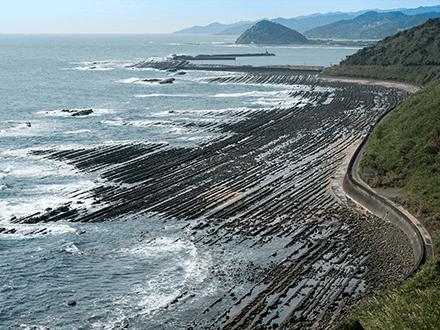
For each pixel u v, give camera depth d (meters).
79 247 43.97
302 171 66.44
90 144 81.81
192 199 55.88
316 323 30.61
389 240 43.03
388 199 50.91
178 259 41.44
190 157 74.06
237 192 58.12
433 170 54.38
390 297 30.17
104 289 36.78
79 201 54.84
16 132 89.00
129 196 56.97
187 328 31.66
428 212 45.97
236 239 45.03
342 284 35.53
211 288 36.44
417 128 65.94
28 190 58.28
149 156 74.56
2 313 33.56
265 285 36.44
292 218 49.62
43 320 32.94
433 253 37.56
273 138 86.75
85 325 32.38
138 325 32.25
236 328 30.84
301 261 39.91
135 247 43.94
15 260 41.12
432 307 26.66
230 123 100.38
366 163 63.62
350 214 50.28
